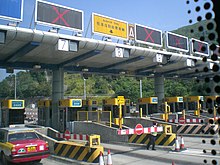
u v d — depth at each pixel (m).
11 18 15.52
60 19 17.66
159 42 23.86
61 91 25.95
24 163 11.05
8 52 20.34
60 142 12.25
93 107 27.78
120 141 16.80
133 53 22.00
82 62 25.98
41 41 16.97
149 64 28.53
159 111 31.17
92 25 19.33
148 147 14.07
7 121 22.80
